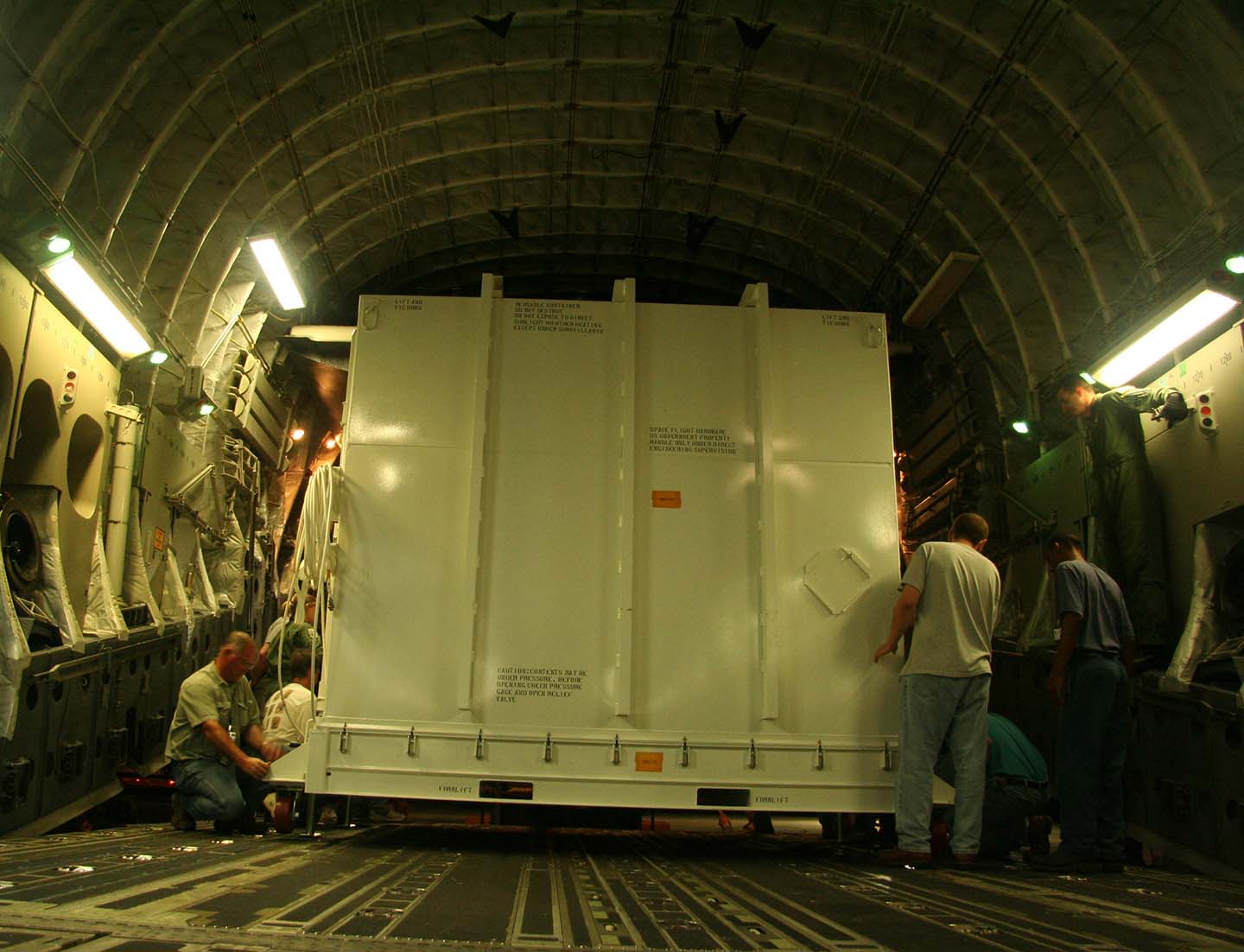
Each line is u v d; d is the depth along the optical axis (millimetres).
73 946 2639
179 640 12398
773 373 6891
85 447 10648
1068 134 11711
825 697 6445
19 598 8297
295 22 11922
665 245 19266
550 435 6699
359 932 3145
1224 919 4086
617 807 6168
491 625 6402
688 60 13602
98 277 8953
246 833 7477
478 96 14406
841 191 15570
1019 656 12312
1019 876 5852
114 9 9266
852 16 12500
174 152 11758
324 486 6578
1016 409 14977
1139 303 11070
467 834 7812
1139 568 10109
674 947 3121
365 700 6324
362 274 18125
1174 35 9500
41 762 7758
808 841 8758
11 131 8383
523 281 20797
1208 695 7535
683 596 6504
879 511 6758
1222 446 8938
